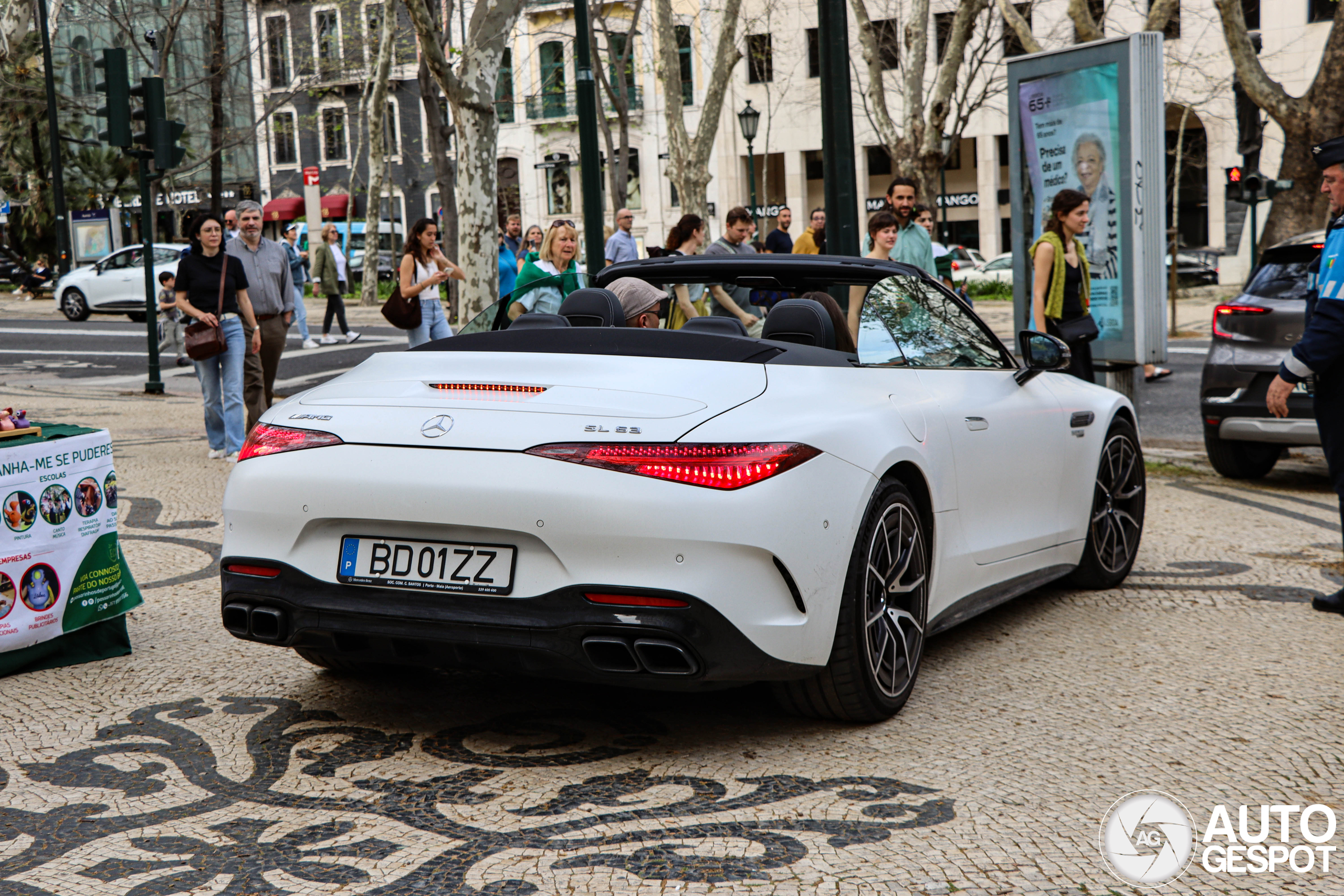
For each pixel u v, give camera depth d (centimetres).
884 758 366
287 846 303
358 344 2211
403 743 378
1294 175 1947
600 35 4650
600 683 416
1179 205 4016
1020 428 498
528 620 340
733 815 322
